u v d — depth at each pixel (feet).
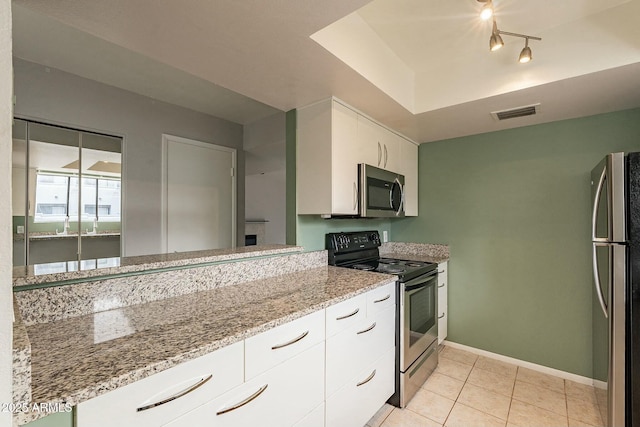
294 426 4.12
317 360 4.51
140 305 4.28
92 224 8.06
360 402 5.45
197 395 3.04
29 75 7.04
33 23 5.64
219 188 11.03
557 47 5.57
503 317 8.62
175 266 4.72
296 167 7.16
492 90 6.31
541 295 8.05
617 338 5.08
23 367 2.00
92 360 2.71
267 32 4.23
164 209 9.42
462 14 5.31
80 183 7.87
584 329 7.45
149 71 7.55
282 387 3.95
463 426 5.85
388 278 6.21
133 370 2.56
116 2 3.58
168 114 9.59
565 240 7.73
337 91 6.16
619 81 5.57
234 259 5.56
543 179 8.05
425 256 9.88
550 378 7.66
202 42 4.47
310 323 4.39
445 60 6.82
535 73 5.80
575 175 7.61
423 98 7.27
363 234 8.97
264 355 3.70
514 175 8.49
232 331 3.40
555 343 7.83
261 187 20.11
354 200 7.06
